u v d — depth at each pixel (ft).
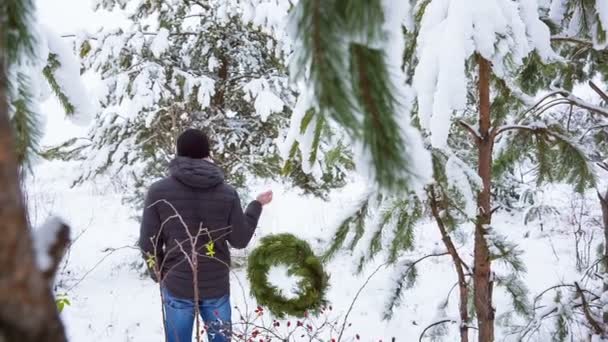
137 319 13.26
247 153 18.90
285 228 24.16
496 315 9.91
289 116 18.28
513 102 7.06
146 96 15.74
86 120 4.75
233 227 7.41
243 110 19.51
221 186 7.30
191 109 17.74
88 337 11.87
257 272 8.43
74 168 17.71
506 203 24.53
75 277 17.21
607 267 9.11
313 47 2.53
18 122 3.24
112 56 16.31
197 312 6.09
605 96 8.55
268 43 17.03
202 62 18.61
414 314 13.15
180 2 17.78
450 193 5.91
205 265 7.12
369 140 2.62
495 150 7.59
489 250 6.10
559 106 10.24
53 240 1.62
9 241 1.13
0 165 1.13
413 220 6.93
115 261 19.65
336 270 16.66
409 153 2.63
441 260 18.10
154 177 17.99
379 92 2.61
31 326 1.17
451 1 4.71
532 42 5.30
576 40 6.52
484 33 4.57
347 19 2.50
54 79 4.55
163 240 7.23
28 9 2.50
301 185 18.42
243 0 15.80
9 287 1.13
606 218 9.07
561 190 24.63
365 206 7.16
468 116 8.47
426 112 4.62
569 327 8.39
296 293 8.33
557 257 17.46
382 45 2.57
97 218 26.55
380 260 17.60
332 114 2.58
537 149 7.51
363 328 11.96
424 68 4.68
